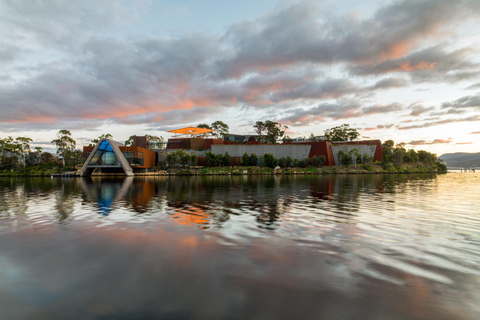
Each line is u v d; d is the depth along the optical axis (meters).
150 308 5.55
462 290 6.25
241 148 120.38
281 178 67.62
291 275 7.11
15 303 5.84
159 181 56.22
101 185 44.56
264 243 9.96
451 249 9.25
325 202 21.58
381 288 6.36
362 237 10.76
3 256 8.82
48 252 9.19
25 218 15.22
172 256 8.65
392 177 72.75
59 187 40.41
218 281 6.78
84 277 7.13
